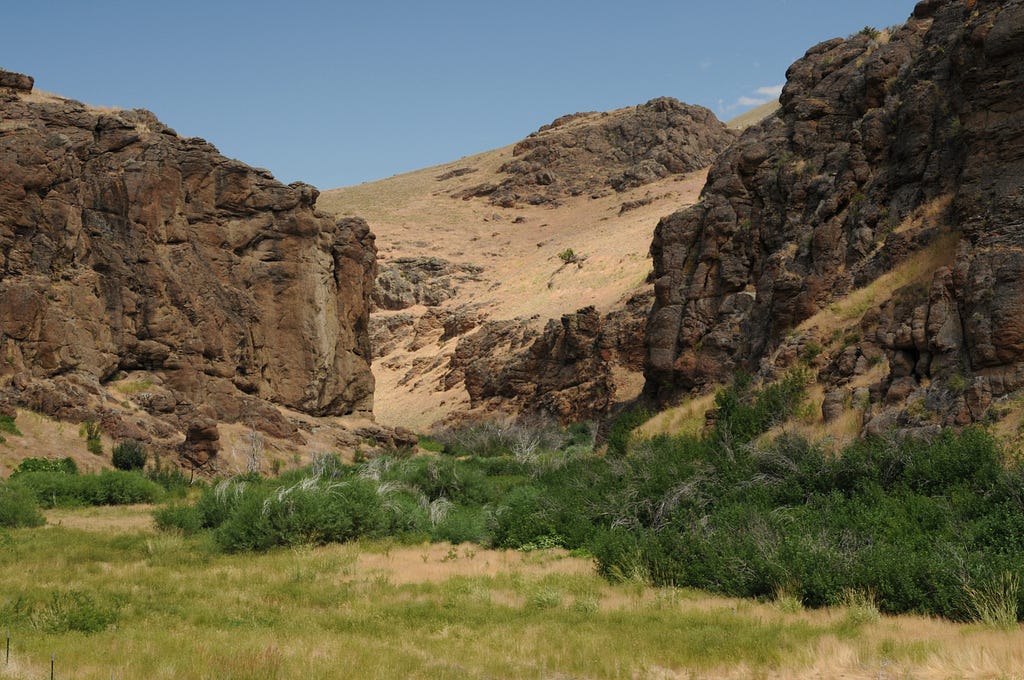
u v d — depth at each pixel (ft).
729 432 88.43
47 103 154.20
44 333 135.33
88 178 150.92
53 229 140.87
